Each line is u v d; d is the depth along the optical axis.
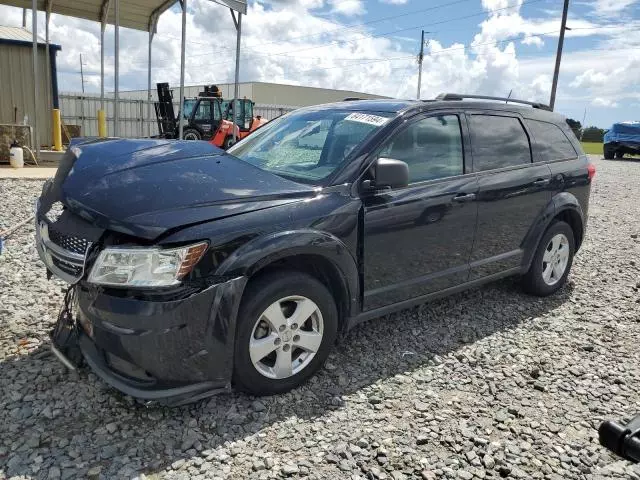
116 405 3.08
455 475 2.67
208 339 2.85
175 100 27.38
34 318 4.13
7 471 2.52
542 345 4.20
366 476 2.63
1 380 3.26
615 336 4.42
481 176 4.36
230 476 2.58
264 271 3.17
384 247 3.68
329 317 3.40
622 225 9.23
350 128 3.95
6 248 5.82
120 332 2.73
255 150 4.28
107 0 14.95
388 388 3.45
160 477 2.55
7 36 15.00
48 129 15.65
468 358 3.91
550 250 5.20
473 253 4.38
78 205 3.03
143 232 2.75
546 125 5.23
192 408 3.11
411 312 4.75
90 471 2.54
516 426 3.10
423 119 4.07
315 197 3.36
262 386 3.18
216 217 2.93
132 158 3.54
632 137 24.81
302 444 2.84
